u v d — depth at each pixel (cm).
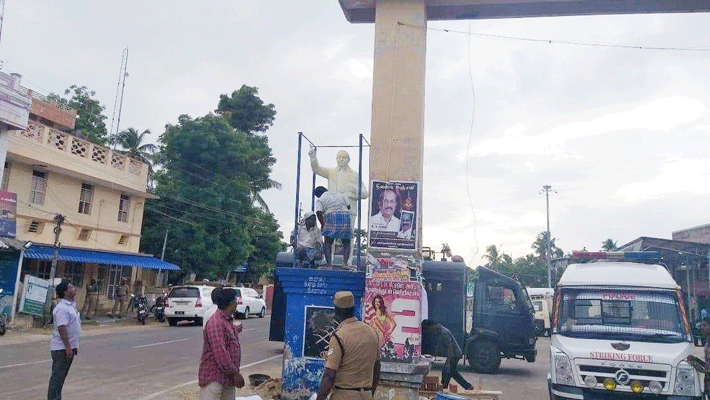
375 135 786
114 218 2684
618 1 795
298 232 894
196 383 1038
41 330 1898
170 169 3253
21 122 1931
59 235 2316
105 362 1255
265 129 3838
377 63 803
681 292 888
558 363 825
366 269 762
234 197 3200
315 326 813
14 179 2134
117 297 2623
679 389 767
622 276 924
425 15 816
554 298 941
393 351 730
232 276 4209
